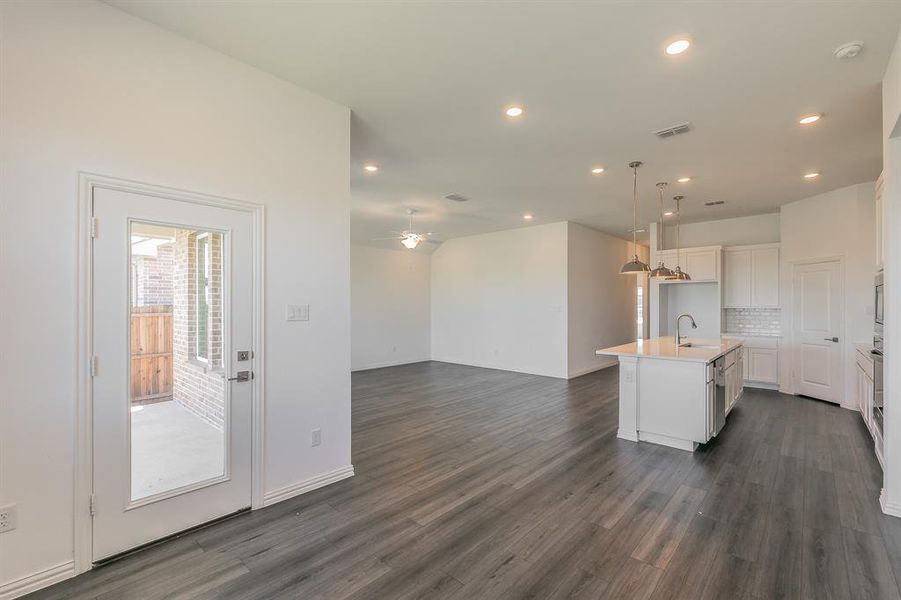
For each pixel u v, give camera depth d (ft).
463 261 30.27
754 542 7.79
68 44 6.73
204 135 8.24
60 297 6.67
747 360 21.75
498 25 7.53
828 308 18.24
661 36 7.80
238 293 8.75
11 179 6.26
